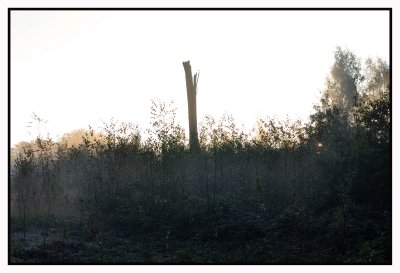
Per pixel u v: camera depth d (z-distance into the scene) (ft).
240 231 52.16
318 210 56.49
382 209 52.24
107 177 70.38
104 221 59.98
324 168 60.59
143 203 61.72
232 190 67.46
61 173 74.18
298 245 48.80
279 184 66.59
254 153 68.33
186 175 67.62
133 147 68.80
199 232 53.31
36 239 52.08
